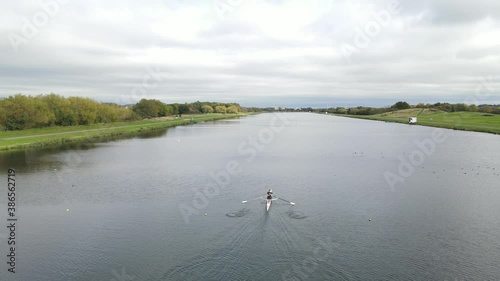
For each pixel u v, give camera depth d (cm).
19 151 8788
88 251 3222
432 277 2783
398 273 2834
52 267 2950
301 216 4088
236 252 3175
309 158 8062
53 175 6169
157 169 6738
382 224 3853
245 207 4409
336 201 4662
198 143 10869
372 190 5203
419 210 4319
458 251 3228
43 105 12012
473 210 4325
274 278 2739
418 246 3319
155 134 13750
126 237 3519
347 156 8344
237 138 12412
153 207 4422
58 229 3728
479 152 8800
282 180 5831
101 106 15012
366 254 3148
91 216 4103
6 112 11119
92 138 11906
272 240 3425
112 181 5741
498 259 3078
